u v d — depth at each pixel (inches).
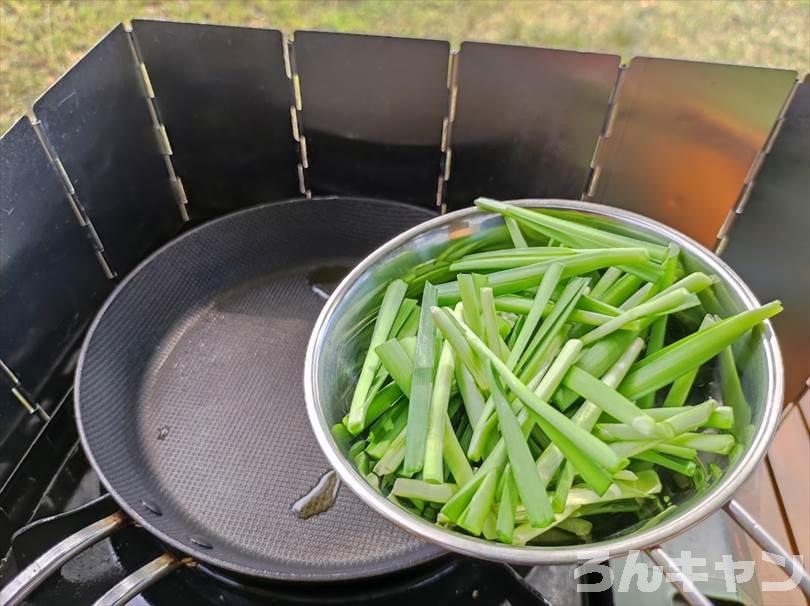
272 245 15.0
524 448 9.0
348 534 11.2
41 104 12.3
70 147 13.1
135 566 11.4
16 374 12.5
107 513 11.1
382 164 15.9
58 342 13.7
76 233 13.8
